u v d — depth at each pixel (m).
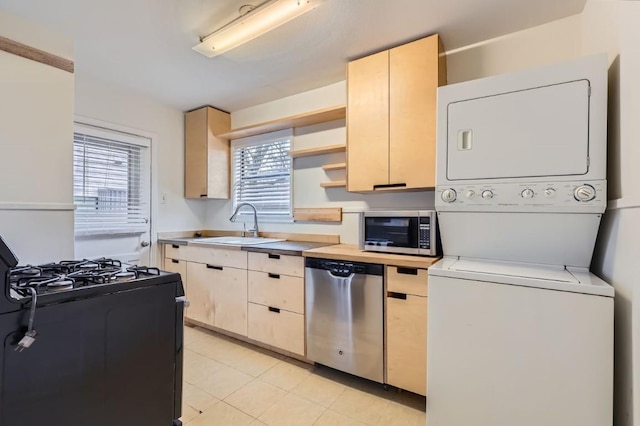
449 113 1.64
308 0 1.66
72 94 2.02
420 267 1.78
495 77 1.54
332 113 2.66
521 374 1.25
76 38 2.10
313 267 2.20
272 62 2.45
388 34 2.07
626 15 1.22
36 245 1.84
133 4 1.75
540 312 1.22
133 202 3.18
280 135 3.23
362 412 1.79
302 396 1.94
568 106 1.38
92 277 1.16
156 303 1.21
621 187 1.25
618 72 1.30
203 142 3.45
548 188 1.42
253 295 2.56
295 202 3.12
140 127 3.19
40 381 0.91
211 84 2.89
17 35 1.80
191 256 3.03
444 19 1.92
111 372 1.08
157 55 2.34
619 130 1.28
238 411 1.79
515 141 1.49
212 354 2.50
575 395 1.16
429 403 1.42
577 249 1.42
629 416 1.10
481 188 1.56
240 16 1.86
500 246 1.59
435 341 1.41
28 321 0.88
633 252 1.09
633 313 1.08
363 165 2.31
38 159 1.86
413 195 2.47
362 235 2.19
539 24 1.98
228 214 3.65
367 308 1.97
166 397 1.24
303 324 2.27
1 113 1.73
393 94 2.19
